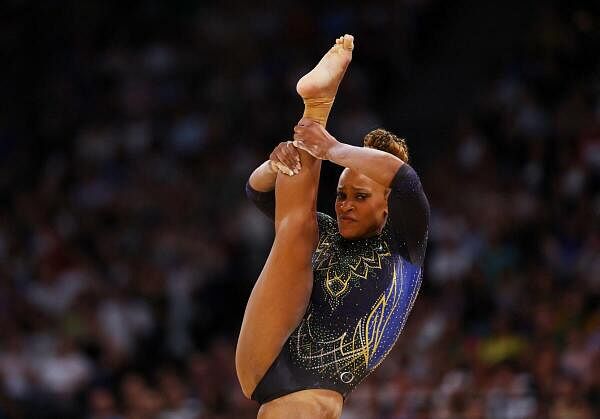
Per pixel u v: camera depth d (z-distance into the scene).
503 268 33.75
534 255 34.25
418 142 43.00
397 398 28.66
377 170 13.60
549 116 39.44
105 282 38.66
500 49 43.66
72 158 46.38
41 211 43.66
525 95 40.16
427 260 36.16
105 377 34.84
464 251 35.19
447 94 43.81
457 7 46.22
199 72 47.97
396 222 13.97
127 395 32.31
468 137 40.00
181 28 49.81
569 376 27.91
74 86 49.25
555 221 35.06
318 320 14.00
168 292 37.50
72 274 39.22
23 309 37.88
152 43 49.53
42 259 40.06
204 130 45.03
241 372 14.12
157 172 44.00
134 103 47.22
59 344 35.28
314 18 47.50
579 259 32.78
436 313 32.41
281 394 13.90
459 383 29.12
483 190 37.53
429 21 46.41
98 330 36.12
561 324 30.05
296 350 13.95
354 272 14.07
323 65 14.30
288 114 44.84
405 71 45.47
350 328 13.95
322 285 14.14
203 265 38.59
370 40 45.72
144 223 41.75
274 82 46.25
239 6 49.34
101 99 48.28
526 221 35.34
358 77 44.97
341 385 14.02
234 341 35.91
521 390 27.91
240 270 38.34
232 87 46.69
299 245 13.97
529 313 30.92
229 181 42.06
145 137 45.72
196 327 36.75
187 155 44.50
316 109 14.31
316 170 14.27
